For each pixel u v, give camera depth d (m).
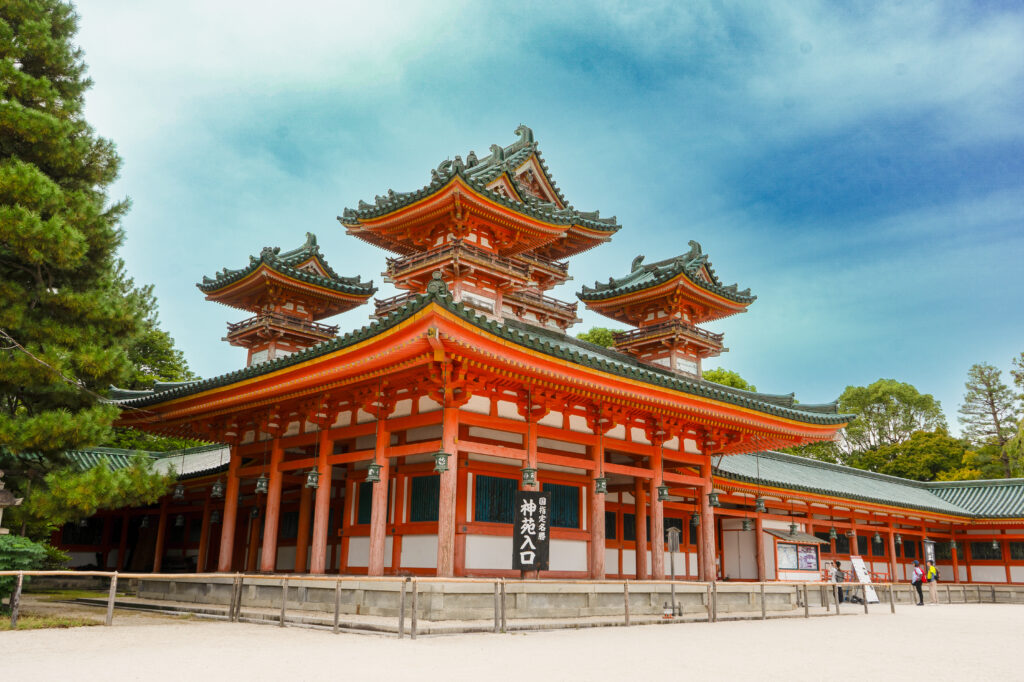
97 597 25.70
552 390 21.80
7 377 19.28
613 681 10.44
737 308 35.66
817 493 37.03
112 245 21.95
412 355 18.98
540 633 16.81
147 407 26.70
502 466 21.95
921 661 14.02
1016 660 14.41
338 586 16.58
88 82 23.44
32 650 12.95
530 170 33.59
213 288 33.22
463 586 18.00
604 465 23.56
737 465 38.25
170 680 10.04
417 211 27.36
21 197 18.81
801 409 32.28
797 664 13.04
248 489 30.09
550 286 34.56
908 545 47.09
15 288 20.14
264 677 10.32
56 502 19.62
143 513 36.78
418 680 10.16
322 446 22.95
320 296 32.66
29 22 21.72
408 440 21.94
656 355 34.56
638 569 26.03
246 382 22.64
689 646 15.24
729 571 34.72
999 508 48.59
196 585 23.44
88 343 20.64
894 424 83.62
